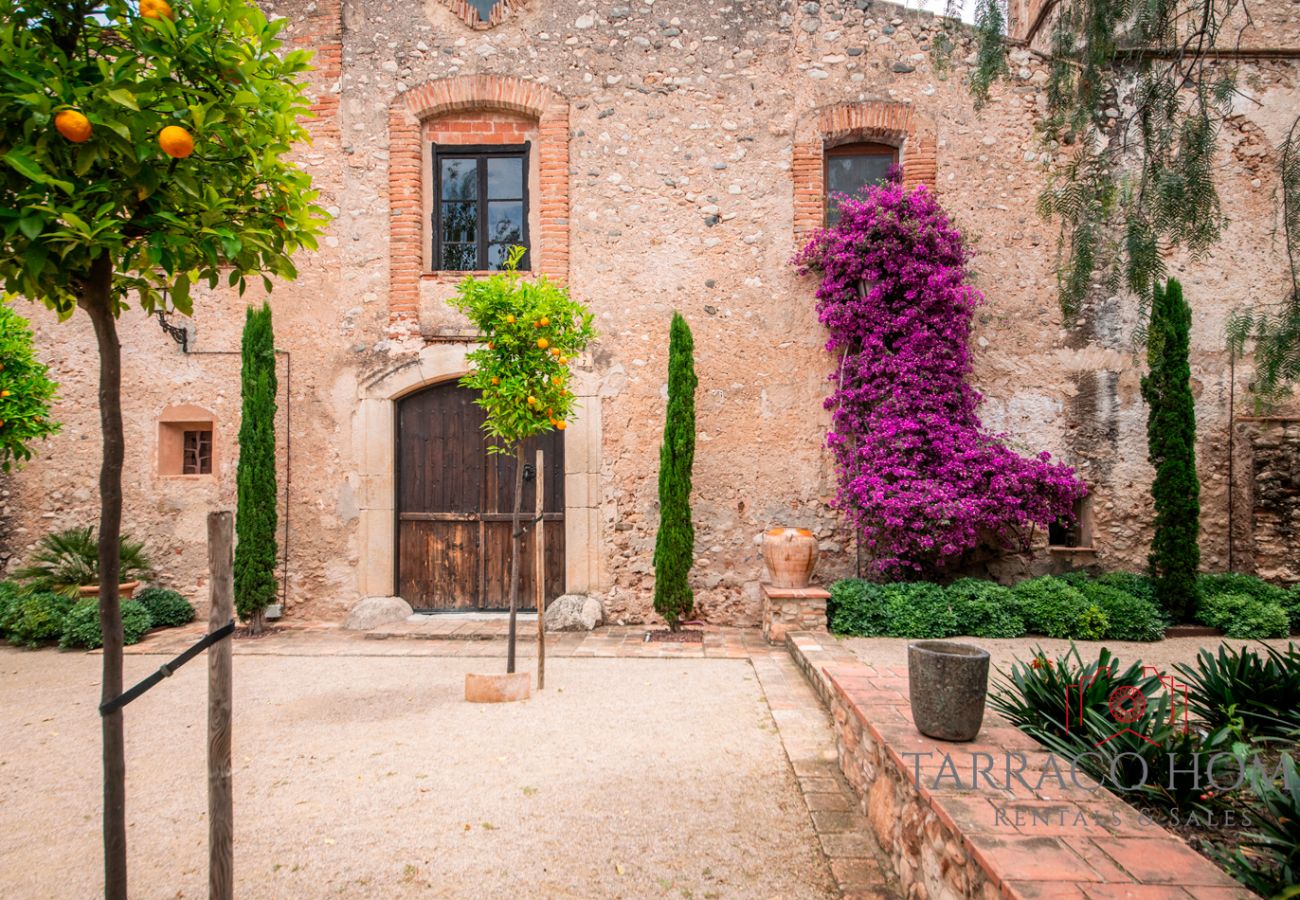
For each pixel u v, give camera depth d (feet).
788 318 23.59
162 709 14.92
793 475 23.38
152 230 5.79
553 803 10.18
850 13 24.02
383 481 23.57
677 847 8.96
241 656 19.51
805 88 23.94
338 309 23.85
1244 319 11.32
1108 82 11.18
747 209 23.81
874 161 24.63
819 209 23.79
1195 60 10.79
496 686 15.05
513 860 8.64
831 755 11.83
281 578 23.49
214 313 24.02
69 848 9.11
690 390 22.13
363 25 24.14
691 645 20.44
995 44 11.74
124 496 23.85
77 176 5.30
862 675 12.28
